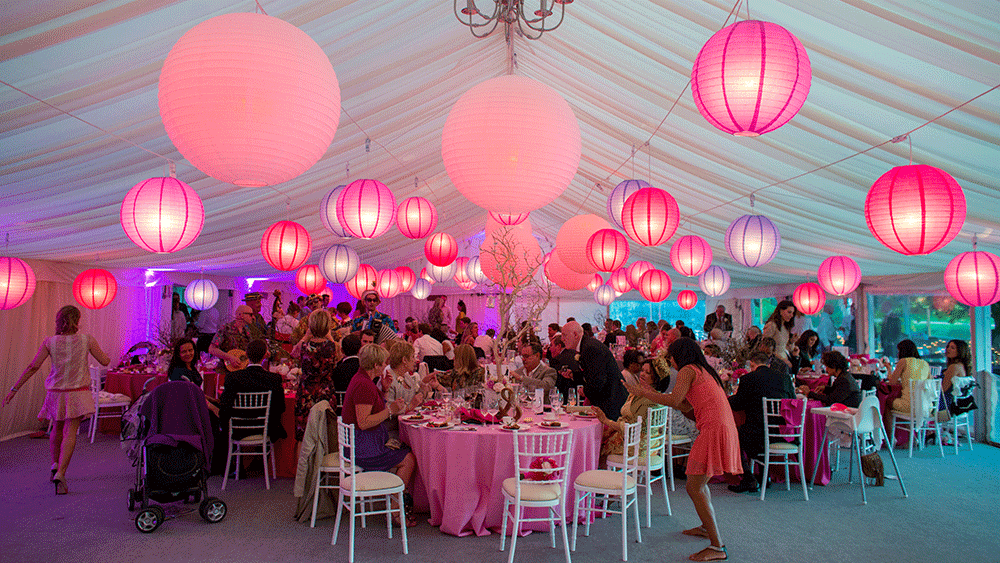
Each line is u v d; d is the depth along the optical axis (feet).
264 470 19.17
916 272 28.71
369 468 14.90
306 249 18.74
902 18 9.45
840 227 21.58
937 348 29.32
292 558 12.92
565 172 8.24
